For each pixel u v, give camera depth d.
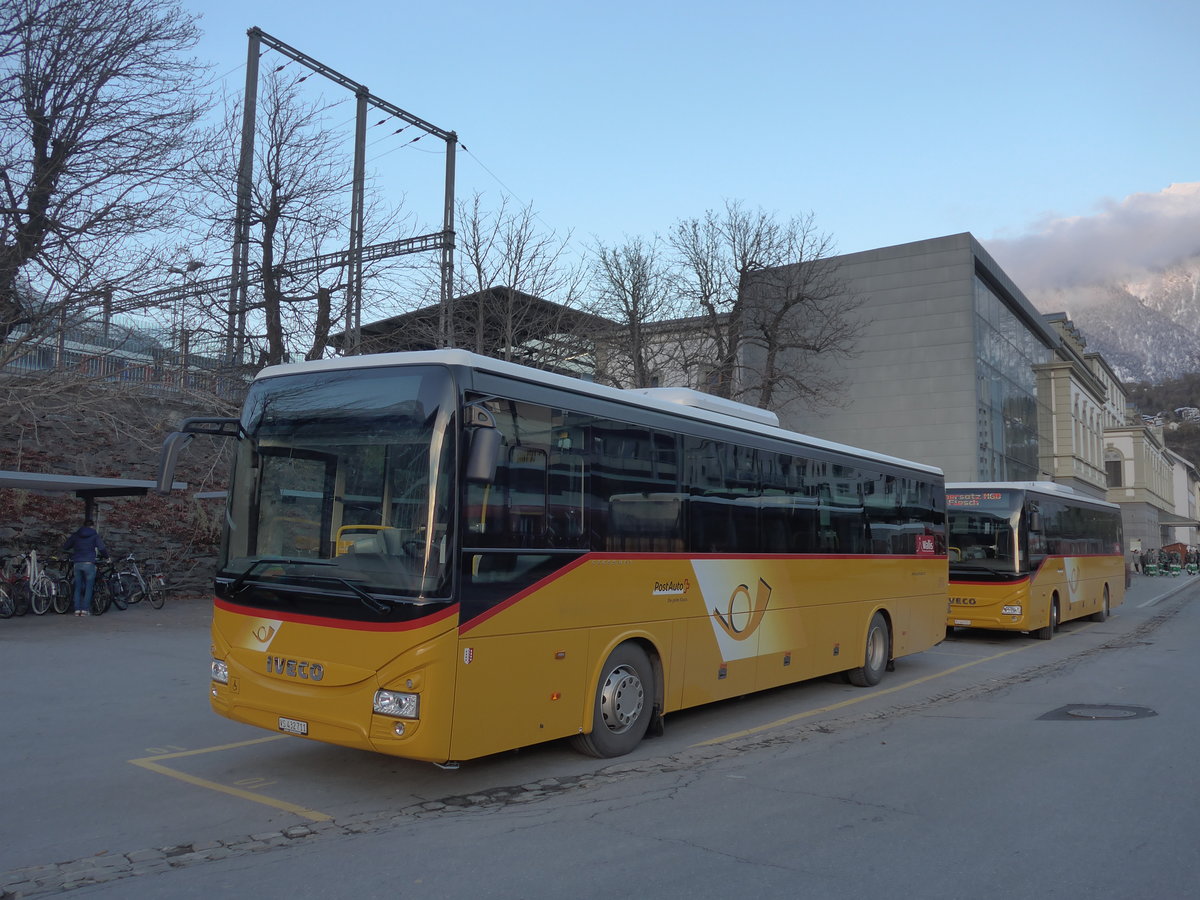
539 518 6.97
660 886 4.87
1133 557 68.44
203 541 21.89
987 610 18.22
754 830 5.88
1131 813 6.27
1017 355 49.53
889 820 6.11
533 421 7.01
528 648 6.76
